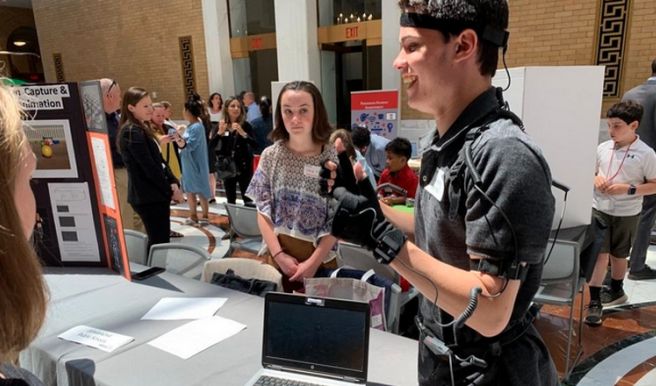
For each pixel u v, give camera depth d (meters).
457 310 0.67
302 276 1.86
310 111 1.88
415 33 0.70
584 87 2.21
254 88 8.27
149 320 1.39
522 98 2.17
